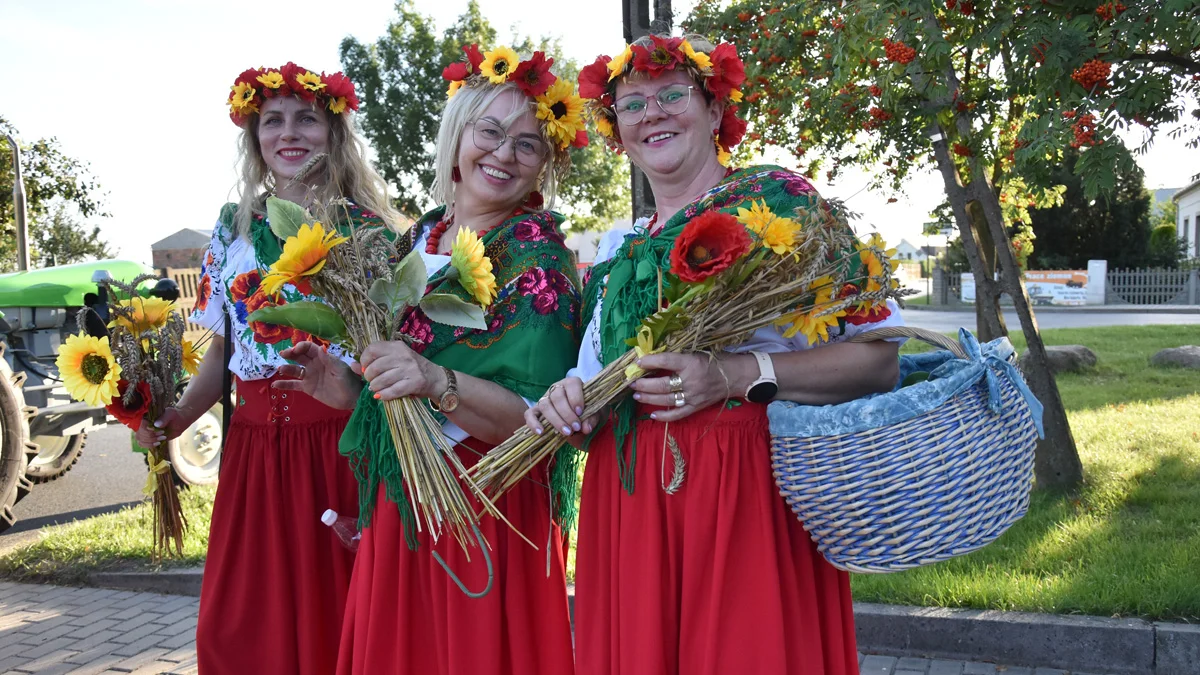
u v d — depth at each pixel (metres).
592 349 1.99
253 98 2.51
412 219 2.85
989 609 3.39
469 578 1.99
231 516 2.39
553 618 2.08
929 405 1.59
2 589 4.60
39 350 6.43
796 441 1.64
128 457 8.12
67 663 3.68
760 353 1.75
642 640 1.75
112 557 4.83
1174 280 27.25
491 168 2.13
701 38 2.05
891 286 1.72
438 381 1.91
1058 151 3.67
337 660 2.28
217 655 2.35
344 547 2.40
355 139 2.69
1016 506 1.68
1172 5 3.19
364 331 1.93
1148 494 4.65
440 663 2.01
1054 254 31.03
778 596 1.69
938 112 4.60
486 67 2.12
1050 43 3.53
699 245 1.64
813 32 5.40
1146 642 3.10
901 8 3.93
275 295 2.29
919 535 1.59
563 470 2.12
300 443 2.38
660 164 1.98
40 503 6.47
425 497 1.90
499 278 2.05
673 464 1.77
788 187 1.82
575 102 2.16
